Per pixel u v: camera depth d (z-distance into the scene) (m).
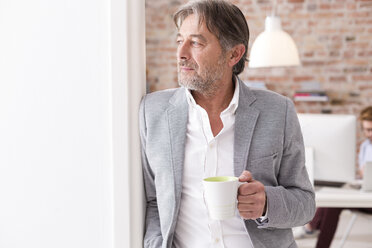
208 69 1.36
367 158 3.92
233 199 1.15
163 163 1.37
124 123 1.30
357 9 5.25
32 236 1.36
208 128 1.39
